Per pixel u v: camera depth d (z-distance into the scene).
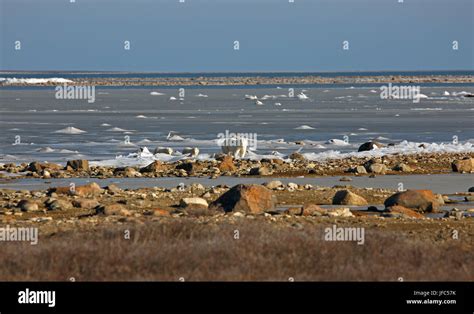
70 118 62.38
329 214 17.67
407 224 16.31
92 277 10.73
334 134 47.53
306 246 11.73
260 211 18.48
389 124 55.88
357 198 20.34
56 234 13.73
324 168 29.88
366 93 132.62
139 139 43.81
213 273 10.67
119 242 11.88
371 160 31.86
